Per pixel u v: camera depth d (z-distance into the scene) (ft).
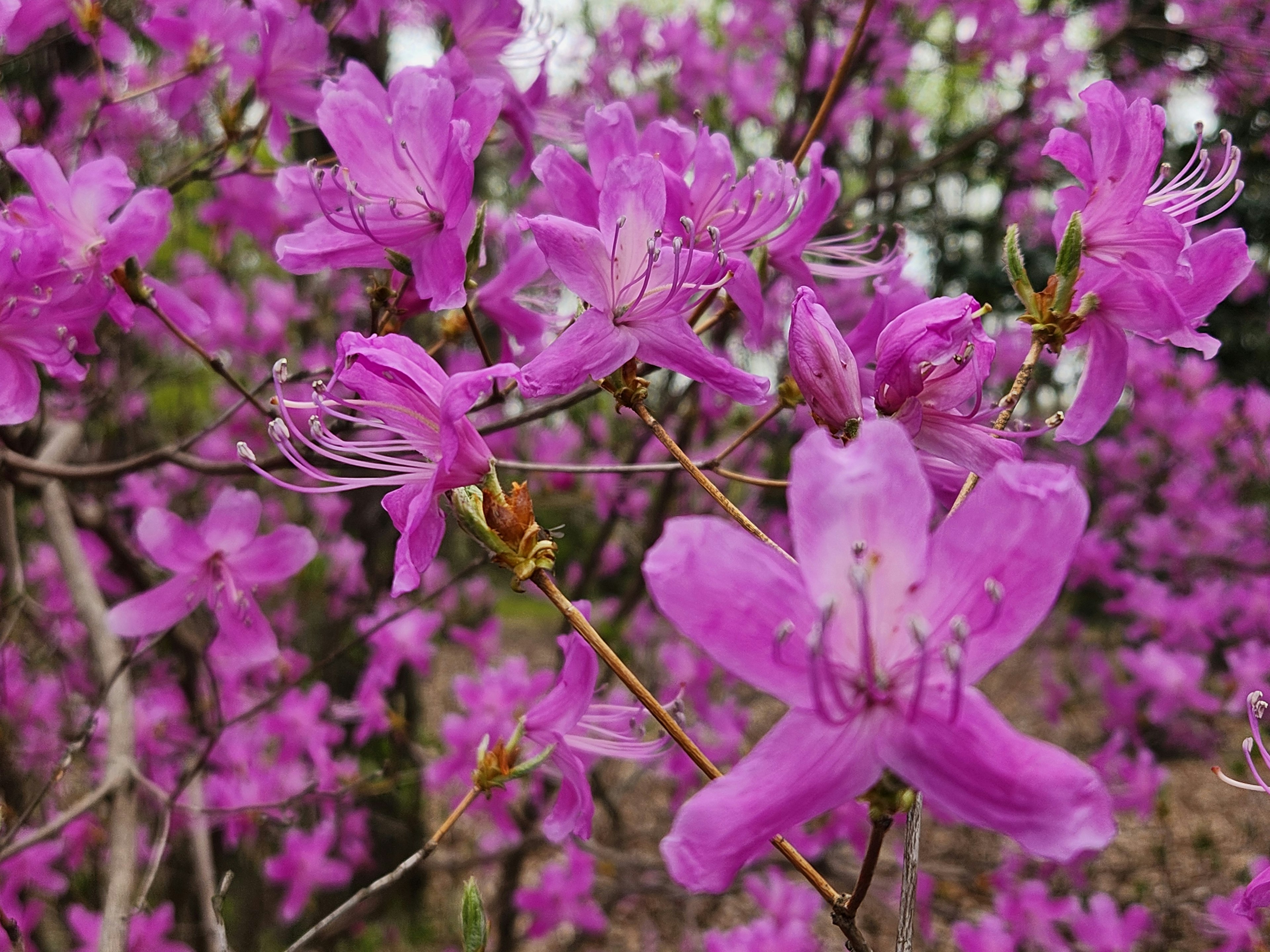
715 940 10.91
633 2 22.54
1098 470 22.97
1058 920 12.47
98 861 14.70
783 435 18.22
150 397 20.86
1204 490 21.38
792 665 2.90
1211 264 4.91
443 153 5.28
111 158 6.28
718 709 14.39
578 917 14.89
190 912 15.61
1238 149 5.07
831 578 2.91
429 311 6.01
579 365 4.54
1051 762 2.78
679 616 2.87
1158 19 23.58
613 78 20.43
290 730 14.26
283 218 13.57
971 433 4.57
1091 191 4.89
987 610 2.93
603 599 22.67
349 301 18.47
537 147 10.18
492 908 19.20
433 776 12.97
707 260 4.79
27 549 18.62
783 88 22.94
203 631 14.35
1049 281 4.81
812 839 14.01
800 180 5.97
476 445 4.25
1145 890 14.46
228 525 7.69
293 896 14.03
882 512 2.92
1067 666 22.04
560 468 6.64
